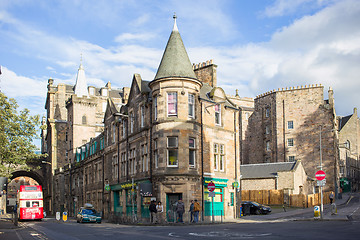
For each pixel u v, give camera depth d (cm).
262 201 5341
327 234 1605
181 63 3309
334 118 6825
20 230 2673
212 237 1625
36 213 4519
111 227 2767
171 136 3178
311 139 6800
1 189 2659
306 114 6925
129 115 3928
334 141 6619
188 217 3094
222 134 3641
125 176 3975
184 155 3161
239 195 3775
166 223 2908
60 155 8169
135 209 3597
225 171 3622
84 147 6062
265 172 5647
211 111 3538
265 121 7512
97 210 4984
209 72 4009
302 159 6831
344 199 6412
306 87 6994
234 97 8981
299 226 2105
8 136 4050
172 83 3234
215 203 3453
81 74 8175
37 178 9156
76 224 3544
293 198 5109
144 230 2252
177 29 3475
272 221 2927
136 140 3681
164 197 3142
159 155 3181
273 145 7225
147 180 3344
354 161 9812
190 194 3136
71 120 7725
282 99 7206
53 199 7862
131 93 3881
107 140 4672
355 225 2041
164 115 3219
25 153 4144
